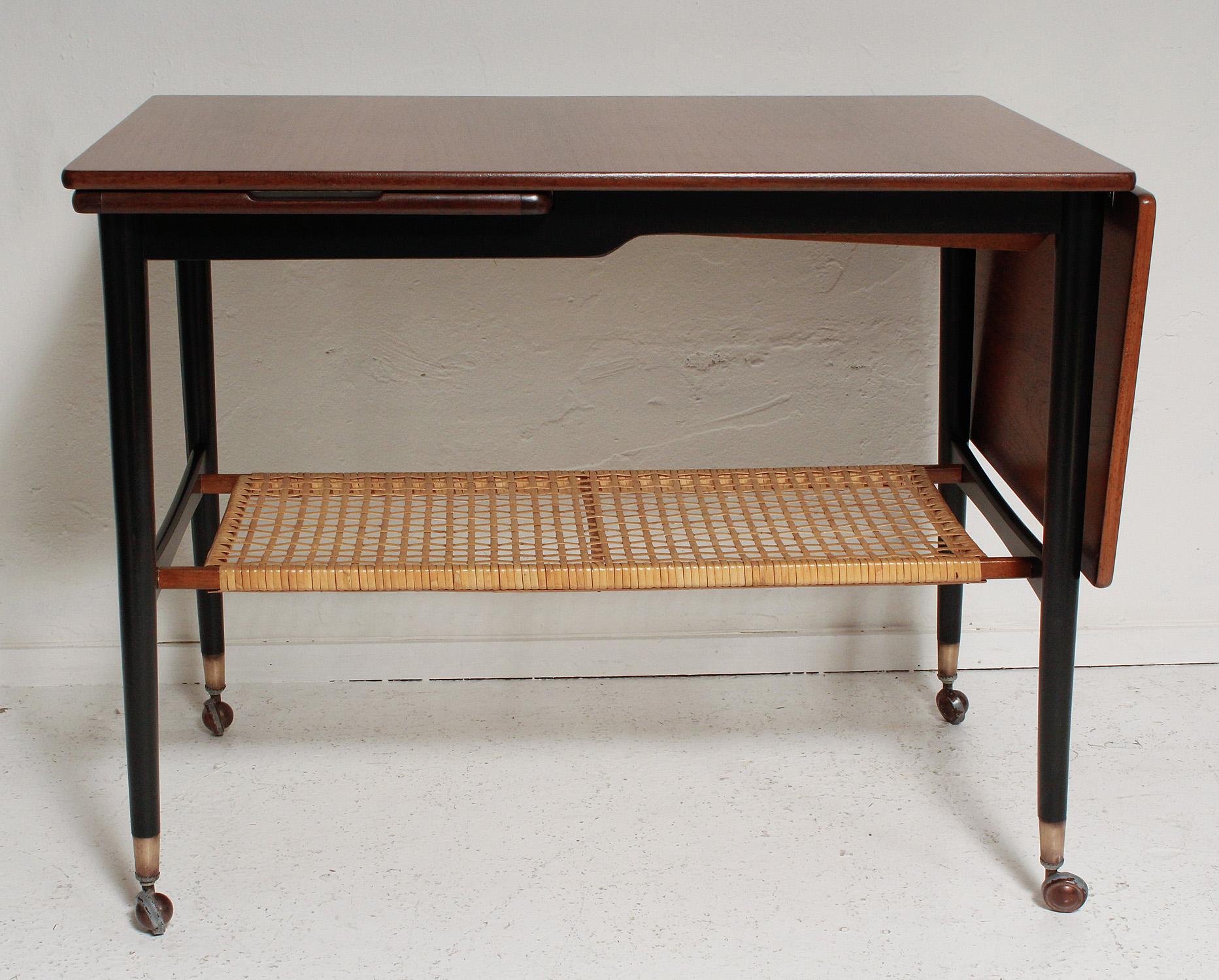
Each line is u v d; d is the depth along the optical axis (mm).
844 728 1621
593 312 1635
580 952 1188
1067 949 1196
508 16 1527
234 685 1736
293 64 1527
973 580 1246
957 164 1062
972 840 1372
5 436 1628
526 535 1367
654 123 1282
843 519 1416
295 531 1367
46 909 1250
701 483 1511
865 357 1671
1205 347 1669
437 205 1021
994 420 1441
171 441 1644
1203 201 1612
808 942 1204
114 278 1054
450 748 1570
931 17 1549
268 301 1600
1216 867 1323
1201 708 1675
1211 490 1736
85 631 1727
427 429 1672
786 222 1083
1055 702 1212
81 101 1517
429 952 1188
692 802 1447
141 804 1192
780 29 1549
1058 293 1108
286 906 1257
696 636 1778
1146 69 1567
